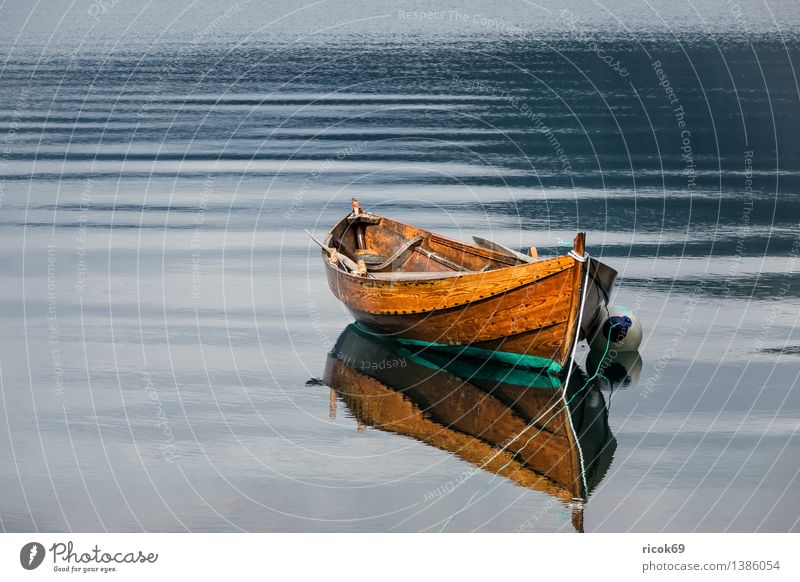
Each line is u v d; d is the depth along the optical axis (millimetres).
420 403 19484
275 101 52750
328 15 88562
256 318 23828
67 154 41688
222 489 16234
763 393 19828
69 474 16703
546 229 31312
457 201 34594
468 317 20703
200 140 44250
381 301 21562
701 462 17234
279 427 18438
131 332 22781
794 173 38656
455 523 15312
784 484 16516
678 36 74125
